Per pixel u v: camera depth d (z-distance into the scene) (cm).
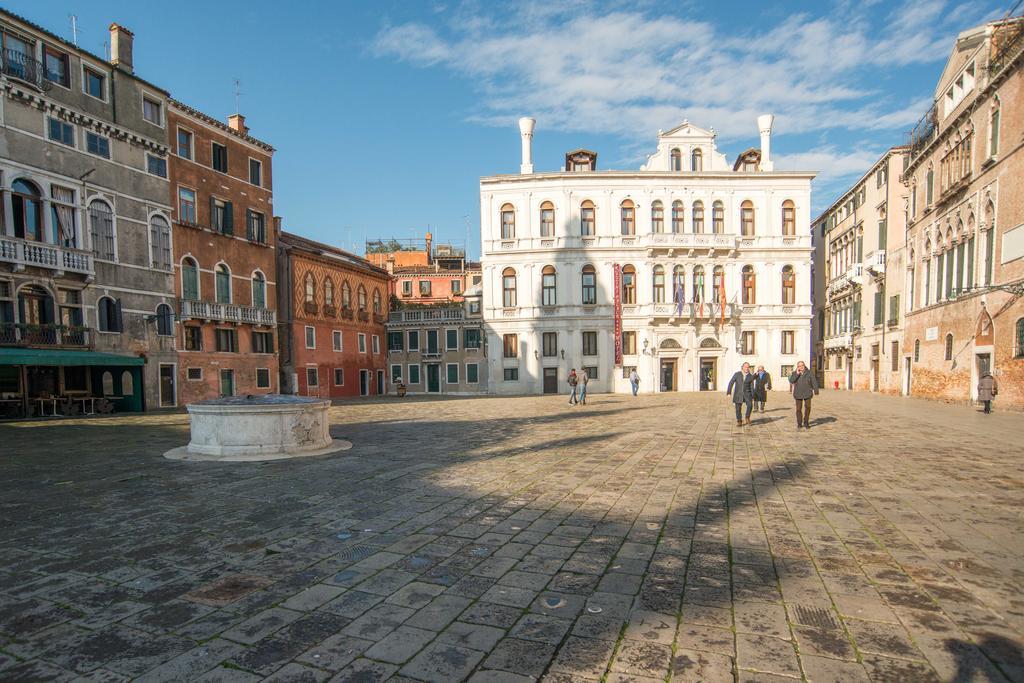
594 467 926
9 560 493
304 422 1102
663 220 4091
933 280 2722
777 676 300
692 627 358
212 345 3102
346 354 4350
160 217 2825
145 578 449
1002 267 2077
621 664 314
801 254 4078
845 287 4084
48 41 2342
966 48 2416
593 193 4103
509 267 4175
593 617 373
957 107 2459
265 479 828
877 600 397
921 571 451
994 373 2125
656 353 4050
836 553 495
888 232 3341
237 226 3316
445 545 524
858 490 744
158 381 2762
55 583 440
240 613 384
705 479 823
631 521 600
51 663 321
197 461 993
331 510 651
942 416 1873
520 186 4150
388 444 1221
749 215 4131
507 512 639
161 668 314
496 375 4162
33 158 2258
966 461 969
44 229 2302
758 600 398
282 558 492
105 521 612
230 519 616
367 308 4669
